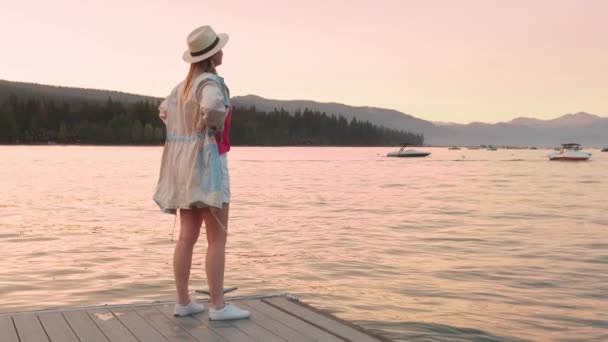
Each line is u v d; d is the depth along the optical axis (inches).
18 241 564.4
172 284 374.0
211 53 170.9
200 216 180.7
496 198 1188.5
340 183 1678.2
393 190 1401.3
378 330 281.6
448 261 468.4
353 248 530.9
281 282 386.3
